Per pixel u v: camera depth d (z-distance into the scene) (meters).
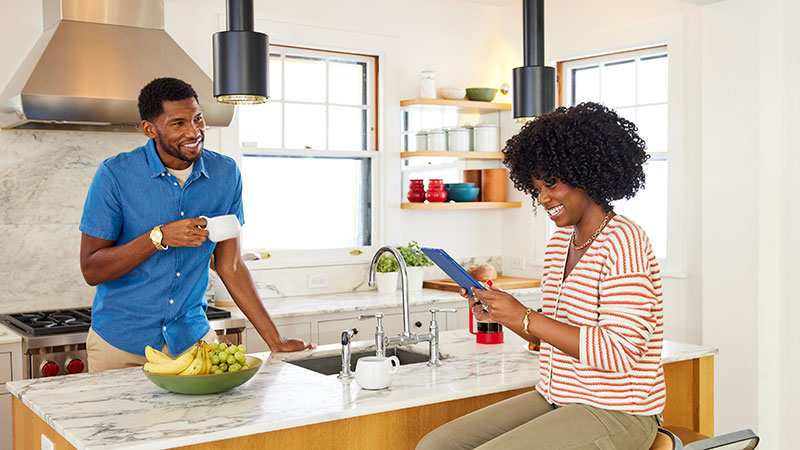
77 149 4.18
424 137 5.28
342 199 5.11
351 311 4.36
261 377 2.46
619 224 1.93
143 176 2.79
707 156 4.06
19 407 2.40
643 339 1.83
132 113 3.68
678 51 4.48
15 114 3.59
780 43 3.77
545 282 2.13
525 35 2.98
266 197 4.81
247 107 4.71
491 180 5.48
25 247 4.07
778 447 3.84
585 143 1.88
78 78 3.59
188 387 2.17
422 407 2.34
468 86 5.53
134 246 2.61
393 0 5.15
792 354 3.77
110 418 2.00
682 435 2.54
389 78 5.16
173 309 2.87
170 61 3.91
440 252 2.09
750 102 3.88
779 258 3.79
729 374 4.00
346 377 2.45
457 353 2.88
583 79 5.23
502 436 1.86
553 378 2.03
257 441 2.04
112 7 3.89
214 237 2.58
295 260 4.83
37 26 4.07
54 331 3.46
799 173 3.72
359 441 2.21
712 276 4.06
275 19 4.68
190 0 4.44
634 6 4.74
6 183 4.00
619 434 1.87
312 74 4.96
